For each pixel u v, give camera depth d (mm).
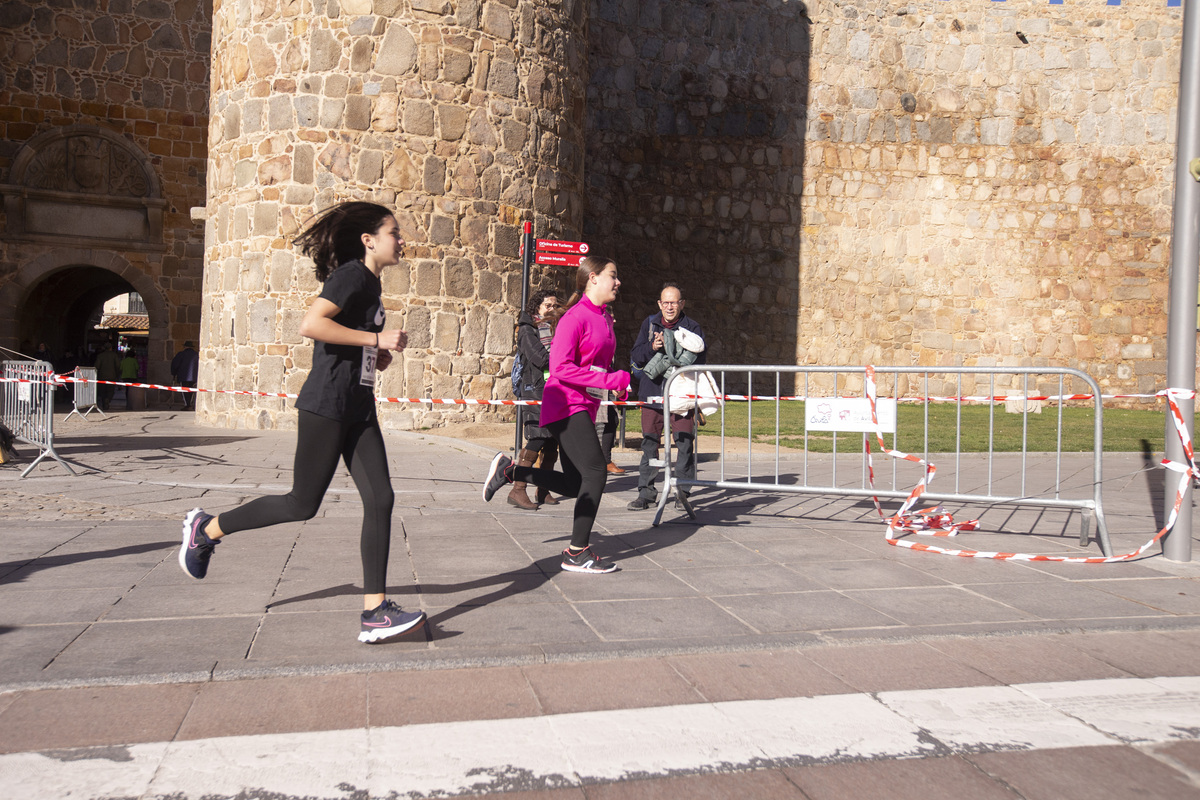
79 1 19500
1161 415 17062
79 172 19516
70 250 19453
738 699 2650
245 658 2885
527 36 13375
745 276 19641
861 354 19891
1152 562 4617
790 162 19750
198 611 3422
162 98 20078
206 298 13859
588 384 4086
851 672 2896
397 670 2852
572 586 3947
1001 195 20000
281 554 4473
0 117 19016
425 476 7859
